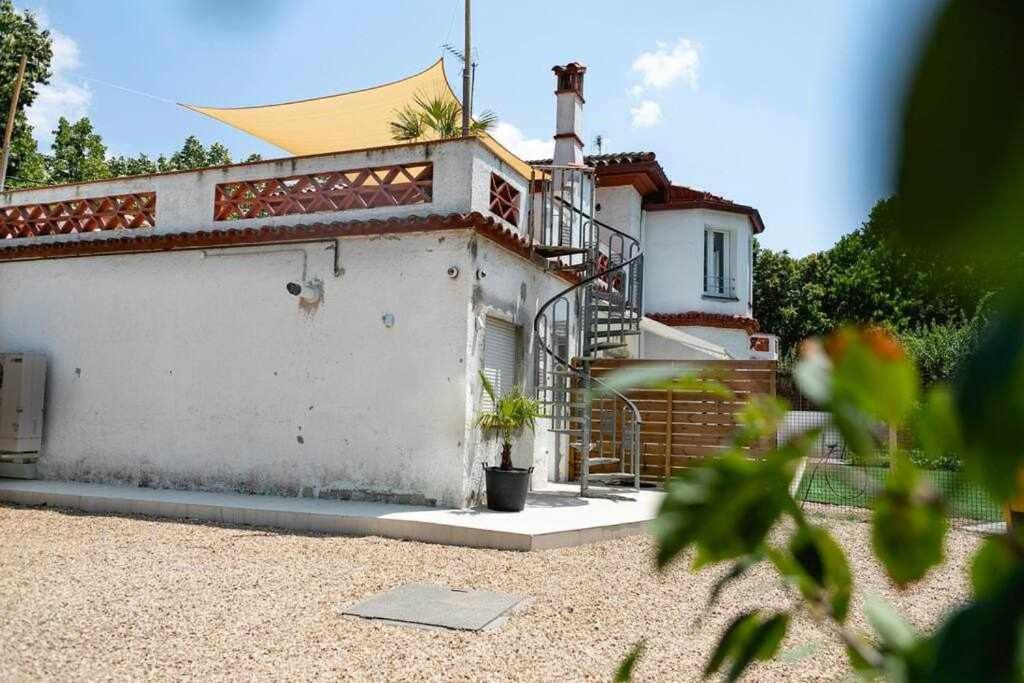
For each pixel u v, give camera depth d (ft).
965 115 1.03
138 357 38.45
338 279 34.68
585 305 43.09
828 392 1.63
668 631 17.79
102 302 39.70
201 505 31.55
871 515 2.00
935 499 1.73
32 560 23.72
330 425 34.09
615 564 24.66
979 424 1.12
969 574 1.71
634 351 57.36
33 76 70.33
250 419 35.65
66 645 16.08
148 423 37.78
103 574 22.13
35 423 39.45
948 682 1.34
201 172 38.52
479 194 33.68
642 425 43.42
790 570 2.30
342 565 23.77
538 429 40.63
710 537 2.15
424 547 26.76
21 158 90.94
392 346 33.37
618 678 2.83
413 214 33.99
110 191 40.75
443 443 32.09
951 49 1.03
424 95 52.90
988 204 1.04
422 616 18.44
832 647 15.33
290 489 34.47
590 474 39.22
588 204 51.03
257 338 35.99
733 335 67.00
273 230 35.12
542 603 20.06
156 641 16.44
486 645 16.62
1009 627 1.32
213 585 21.07
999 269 1.09
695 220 66.44
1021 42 1.01
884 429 1.64
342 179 36.24
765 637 2.41
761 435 2.10
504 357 36.63
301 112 51.93
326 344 34.60
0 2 61.36
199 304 37.45
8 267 42.29
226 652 15.84
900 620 2.16
